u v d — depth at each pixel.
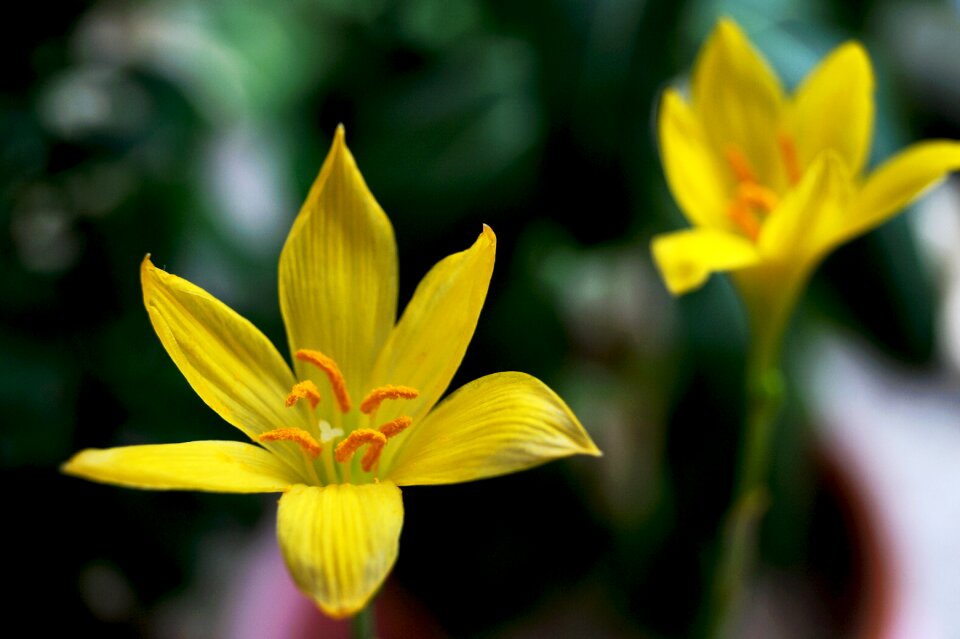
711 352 0.40
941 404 0.60
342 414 0.31
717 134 0.36
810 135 0.36
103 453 0.29
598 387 0.47
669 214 0.41
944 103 0.51
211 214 0.40
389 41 0.42
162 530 0.40
